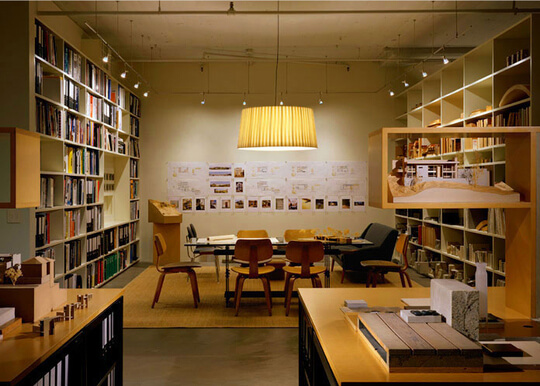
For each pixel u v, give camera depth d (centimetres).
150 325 534
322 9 657
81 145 628
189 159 963
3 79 480
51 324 230
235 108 963
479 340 215
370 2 635
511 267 274
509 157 271
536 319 252
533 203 252
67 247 583
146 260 969
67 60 579
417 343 184
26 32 482
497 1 631
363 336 214
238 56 907
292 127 503
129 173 881
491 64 654
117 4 637
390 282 761
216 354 442
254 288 731
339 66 967
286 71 964
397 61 892
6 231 482
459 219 749
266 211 966
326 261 638
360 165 970
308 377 297
